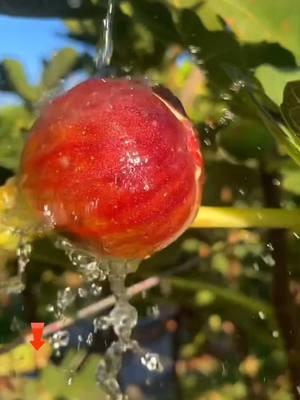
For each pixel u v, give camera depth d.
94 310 0.20
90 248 0.13
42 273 0.24
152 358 0.19
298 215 0.15
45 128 0.13
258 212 0.15
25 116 0.25
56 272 0.24
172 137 0.13
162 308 0.28
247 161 0.21
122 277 0.15
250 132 0.20
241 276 0.26
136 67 0.22
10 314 0.26
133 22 0.20
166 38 0.18
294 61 0.16
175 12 0.17
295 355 0.20
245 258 0.27
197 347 0.31
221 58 0.17
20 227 0.13
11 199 0.13
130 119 0.13
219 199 0.24
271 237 0.21
